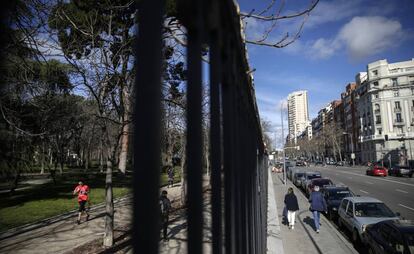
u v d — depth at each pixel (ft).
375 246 32.91
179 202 64.75
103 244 36.22
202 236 4.33
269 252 34.17
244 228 9.09
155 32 3.22
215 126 5.44
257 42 16.29
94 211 59.57
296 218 56.18
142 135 3.13
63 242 38.06
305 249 37.40
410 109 304.71
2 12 6.81
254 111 14.37
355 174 167.32
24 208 62.39
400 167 151.74
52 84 37.93
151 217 3.05
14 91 32.78
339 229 49.26
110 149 38.68
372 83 325.21
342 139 419.74
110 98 40.70
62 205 66.18
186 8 4.21
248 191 11.20
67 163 251.80
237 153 7.50
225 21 5.93
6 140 43.78
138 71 3.20
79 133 108.47
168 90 39.78
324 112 513.86
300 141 498.69
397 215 41.63
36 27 28.71
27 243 37.63
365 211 42.78
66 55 33.37
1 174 55.31
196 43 4.35
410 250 27.43
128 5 32.81
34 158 62.64
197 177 4.40
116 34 38.68
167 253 31.07
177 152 101.55
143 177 3.09
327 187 64.49
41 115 41.96
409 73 307.78
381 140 312.09
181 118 57.98
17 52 28.40
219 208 5.51
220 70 5.58
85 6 33.96
